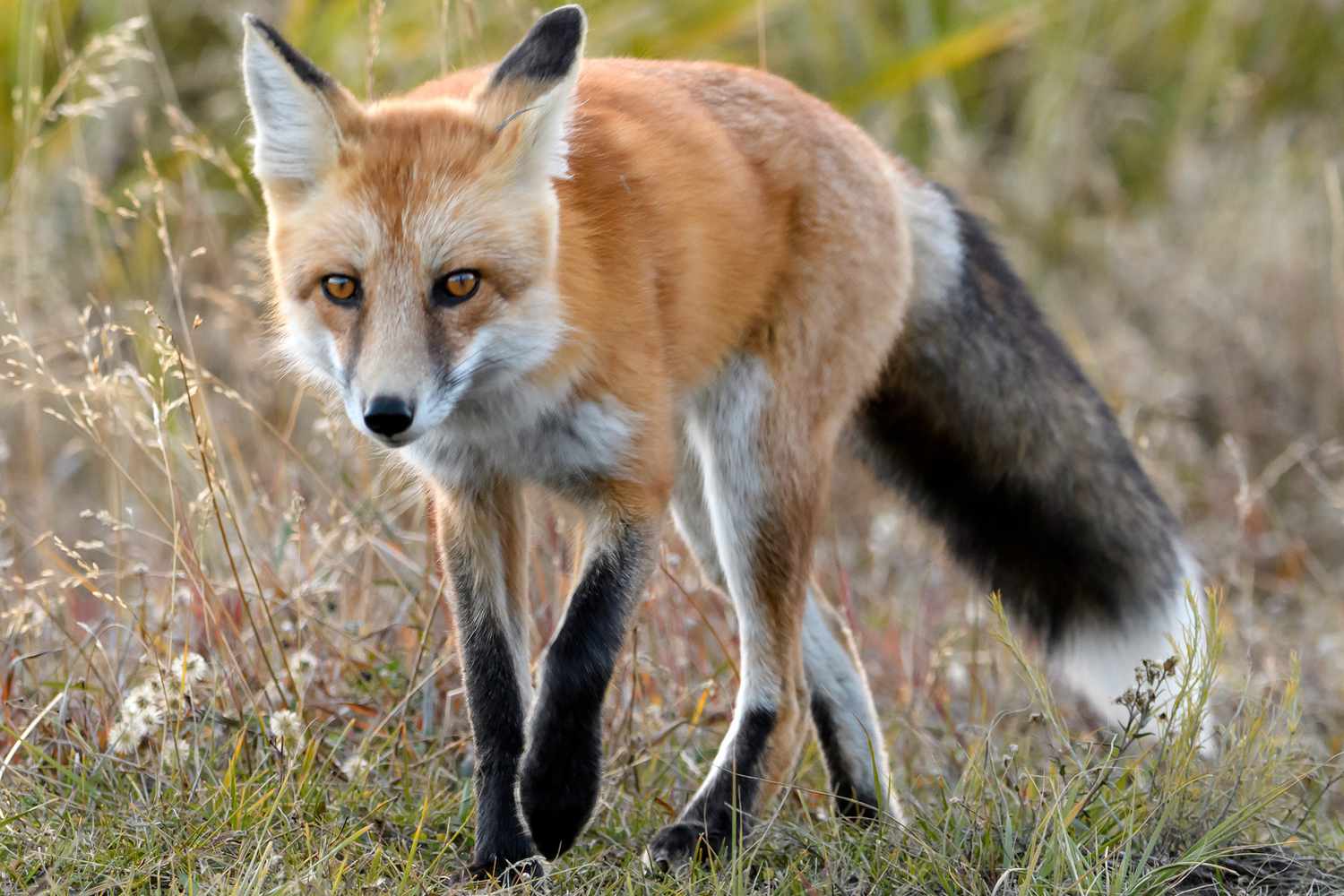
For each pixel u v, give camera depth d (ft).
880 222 26.68
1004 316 29.30
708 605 31.22
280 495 30.40
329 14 43.93
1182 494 39.55
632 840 23.17
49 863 19.67
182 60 48.85
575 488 22.91
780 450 25.34
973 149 54.19
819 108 26.78
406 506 29.73
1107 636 28.60
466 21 32.89
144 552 32.60
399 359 19.77
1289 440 43.29
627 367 22.35
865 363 26.66
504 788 21.70
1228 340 46.19
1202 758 23.71
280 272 21.25
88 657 25.43
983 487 29.32
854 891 20.53
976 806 21.57
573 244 21.83
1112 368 45.19
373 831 21.84
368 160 20.68
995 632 23.30
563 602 27.94
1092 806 22.00
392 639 27.91
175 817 21.01
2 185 42.34
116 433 29.78
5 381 38.55
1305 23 59.21
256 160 21.24
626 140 23.45
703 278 23.94
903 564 36.45
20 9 43.09
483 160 20.76
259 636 25.44
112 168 45.52
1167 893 20.38
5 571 28.30
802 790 24.14
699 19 47.47
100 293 35.19
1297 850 22.45
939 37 54.60
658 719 25.96
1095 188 55.21
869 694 25.93
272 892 18.49
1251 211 51.65
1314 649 32.30
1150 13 59.16
